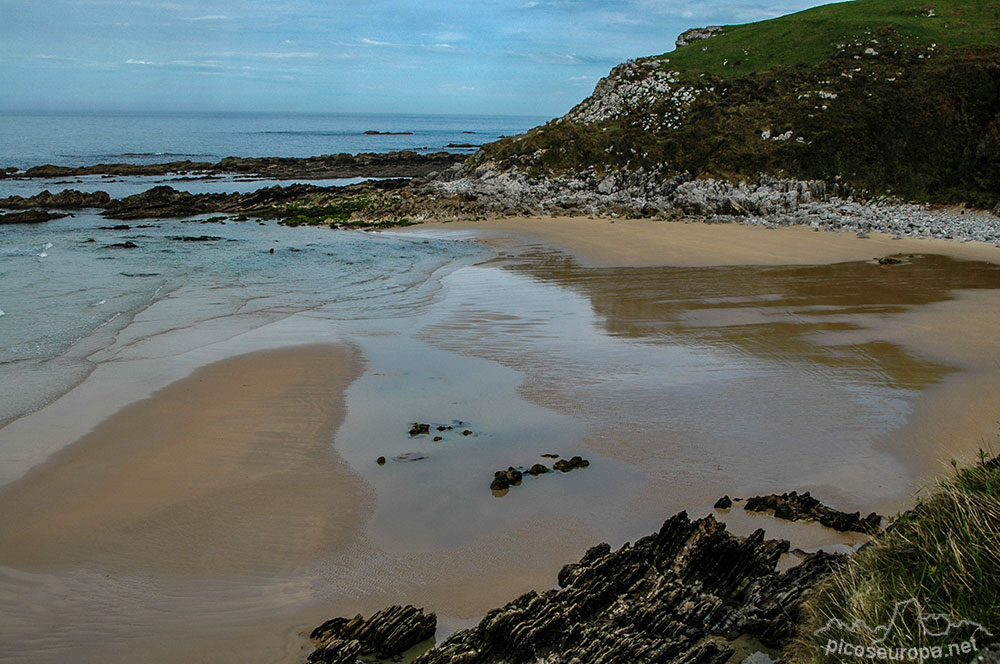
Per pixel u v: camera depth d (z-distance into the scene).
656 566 7.63
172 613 7.40
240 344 16.66
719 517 9.05
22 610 7.45
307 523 9.09
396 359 15.59
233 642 6.96
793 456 10.80
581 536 8.76
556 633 6.67
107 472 10.44
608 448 11.17
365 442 11.46
